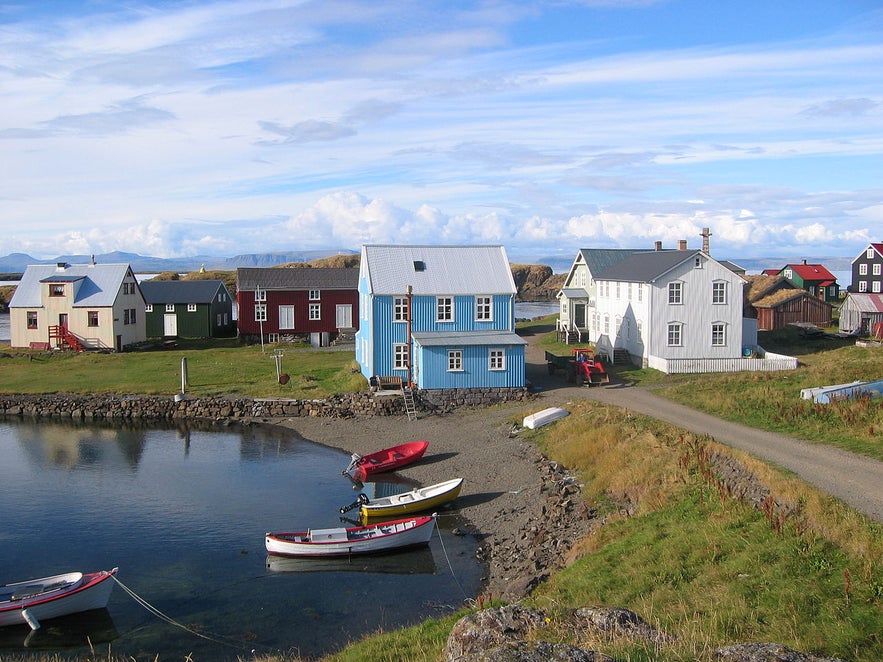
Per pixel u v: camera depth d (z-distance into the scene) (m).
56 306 65.44
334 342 70.81
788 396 35.81
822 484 21.36
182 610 20.83
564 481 28.33
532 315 111.38
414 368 45.59
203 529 27.22
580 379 46.88
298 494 31.23
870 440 26.42
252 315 70.19
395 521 25.84
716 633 13.70
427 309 47.03
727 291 51.41
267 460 36.59
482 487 30.52
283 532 25.39
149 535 26.66
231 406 45.97
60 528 27.36
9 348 66.69
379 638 16.52
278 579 22.78
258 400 45.94
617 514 23.31
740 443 27.42
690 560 18.03
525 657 9.54
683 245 63.06
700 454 25.66
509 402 43.56
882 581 15.09
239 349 66.69
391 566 23.52
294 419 44.62
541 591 18.83
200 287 76.88
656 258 55.88
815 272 96.75
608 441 30.70
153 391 49.25
